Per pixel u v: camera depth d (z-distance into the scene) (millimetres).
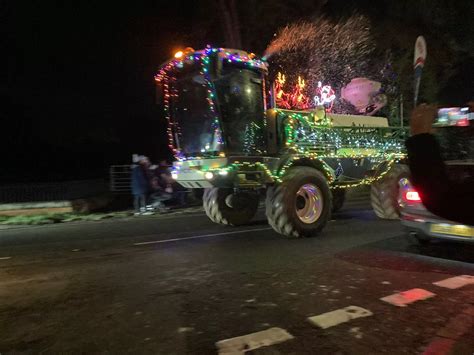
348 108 14773
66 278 6172
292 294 5125
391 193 10203
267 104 8672
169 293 5312
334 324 4234
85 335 4160
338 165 9477
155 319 4492
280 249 7523
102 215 13234
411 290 5180
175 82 8742
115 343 3967
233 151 8156
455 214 1974
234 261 6789
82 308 4898
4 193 14656
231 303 4887
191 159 8531
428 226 6527
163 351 3773
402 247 7434
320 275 5871
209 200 10078
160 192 13938
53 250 8242
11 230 11133
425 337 3922
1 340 4113
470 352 3623
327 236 8570
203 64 7922
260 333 4070
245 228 9844
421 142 2023
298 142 8867
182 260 6992
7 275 6449
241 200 10102
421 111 2066
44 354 3797
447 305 4680
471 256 6727
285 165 8406
